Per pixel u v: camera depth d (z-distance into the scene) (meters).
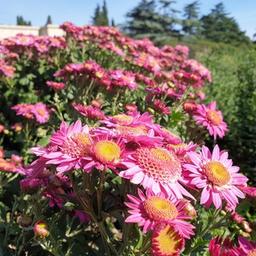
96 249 0.33
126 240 0.26
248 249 0.22
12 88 0.73
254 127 0.69
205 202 0.23
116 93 0.51
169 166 0.23
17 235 0.35
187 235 0.21
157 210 0.22
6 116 0.71
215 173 0.24
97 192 0.26
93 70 0.51
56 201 0.31
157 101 0.44
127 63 0.74
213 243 0.22
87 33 0.82
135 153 0.23
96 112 0.37
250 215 0.40
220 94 1.02
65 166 0.23
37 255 0.35
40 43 0.79
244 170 0.66
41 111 0.57
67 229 0.31
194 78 0.55
